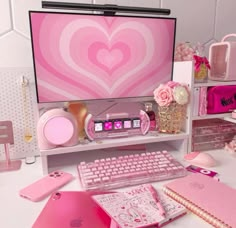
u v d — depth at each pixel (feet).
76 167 2.65
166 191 2.06
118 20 2.80
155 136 2.85
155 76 3.14
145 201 1.90
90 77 2.87
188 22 3.68
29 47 2.98
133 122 2.84
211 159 2.65
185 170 2.42
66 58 2.72
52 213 1.79
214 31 3.88
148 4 3.40
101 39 2.79
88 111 3.09
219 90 3.02
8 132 2.68
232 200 1.90
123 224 1.62
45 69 2.68
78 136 2.69
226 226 1.61
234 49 3.04
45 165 2.49
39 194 2.05
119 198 1.94
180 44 3.24
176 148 3.13
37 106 2.83
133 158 2.58
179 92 2.77
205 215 1.73
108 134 2.78
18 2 2.87
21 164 2.77
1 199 2.03
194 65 2.85
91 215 1.77
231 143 3.15
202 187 2.09
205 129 3.11
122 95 3.06
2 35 2.87
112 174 2.28
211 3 3.77
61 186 2.23
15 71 2.82
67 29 2.65
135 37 2.92
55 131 2.49
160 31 3.01
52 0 2.95
